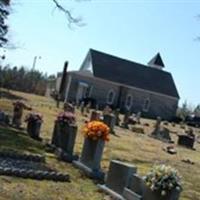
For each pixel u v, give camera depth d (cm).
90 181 1352
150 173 1119
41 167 1385
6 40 3675
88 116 3969
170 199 1077
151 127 4419
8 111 2962
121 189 1206
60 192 1155
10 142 1702
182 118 7306
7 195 1027
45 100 5209
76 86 6844
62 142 1672
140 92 7356
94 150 1448
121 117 4825
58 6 2230
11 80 6425
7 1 3008
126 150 2300
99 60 7181
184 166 2205
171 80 7938
